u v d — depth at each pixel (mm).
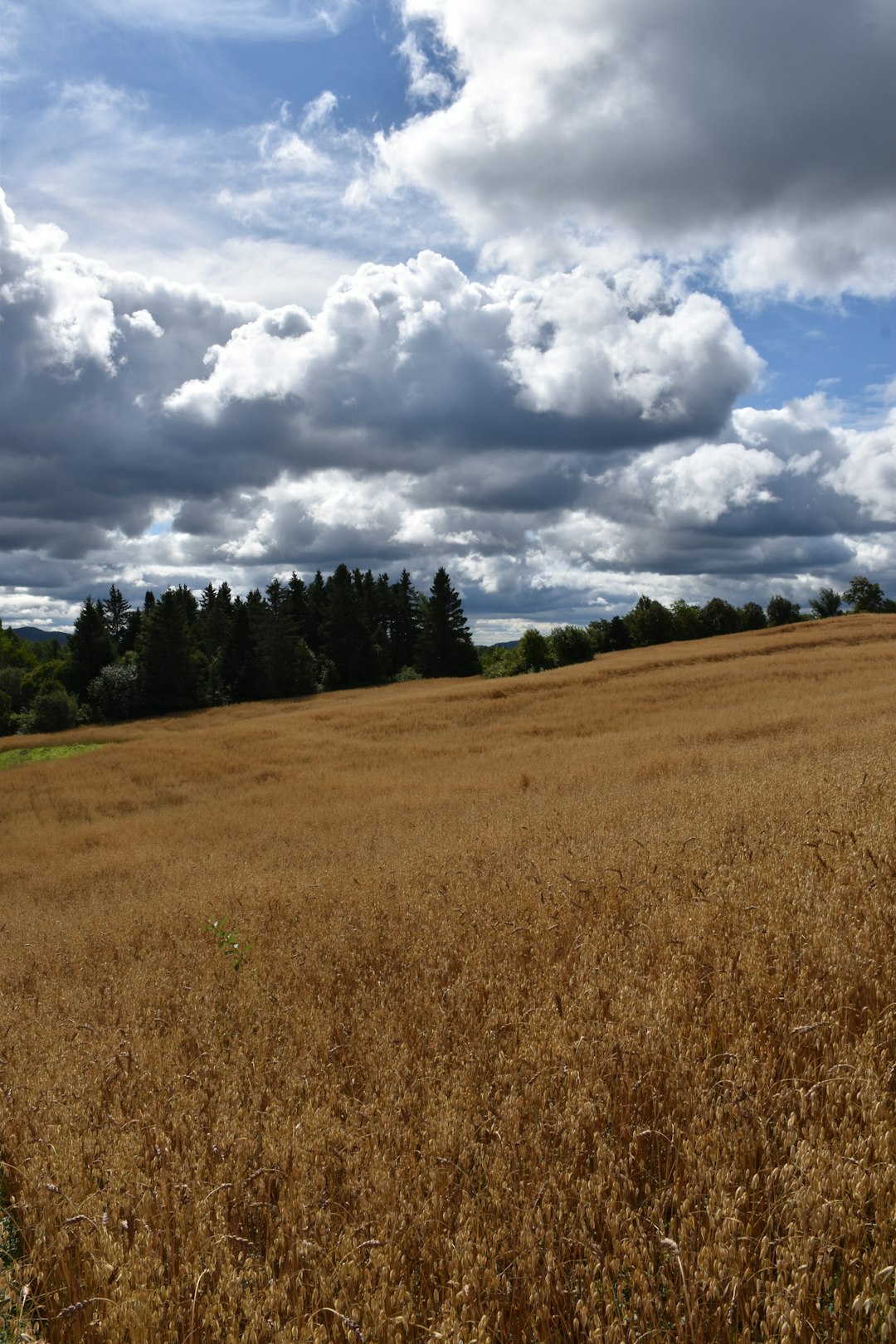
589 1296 2434
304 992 5496
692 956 4641
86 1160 3629
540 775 20047
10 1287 2818
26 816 28344
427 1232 2842
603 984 4461
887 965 4000
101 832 22938
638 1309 2404
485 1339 2299
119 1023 5496
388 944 6344
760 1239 2549
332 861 12391
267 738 39375
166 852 17625
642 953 4910
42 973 8055
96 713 83938
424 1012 4715
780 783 9711
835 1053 3389
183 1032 5121
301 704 69375
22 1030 5715
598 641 111750
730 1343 2256
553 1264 2543
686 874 6348
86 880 16047
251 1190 3189
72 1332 2713
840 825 6602
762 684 37250
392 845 12789
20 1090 4434
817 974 4074
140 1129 3752
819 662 42781
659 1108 3271
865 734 15719
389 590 126625
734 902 5293
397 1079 3805
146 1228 2951
